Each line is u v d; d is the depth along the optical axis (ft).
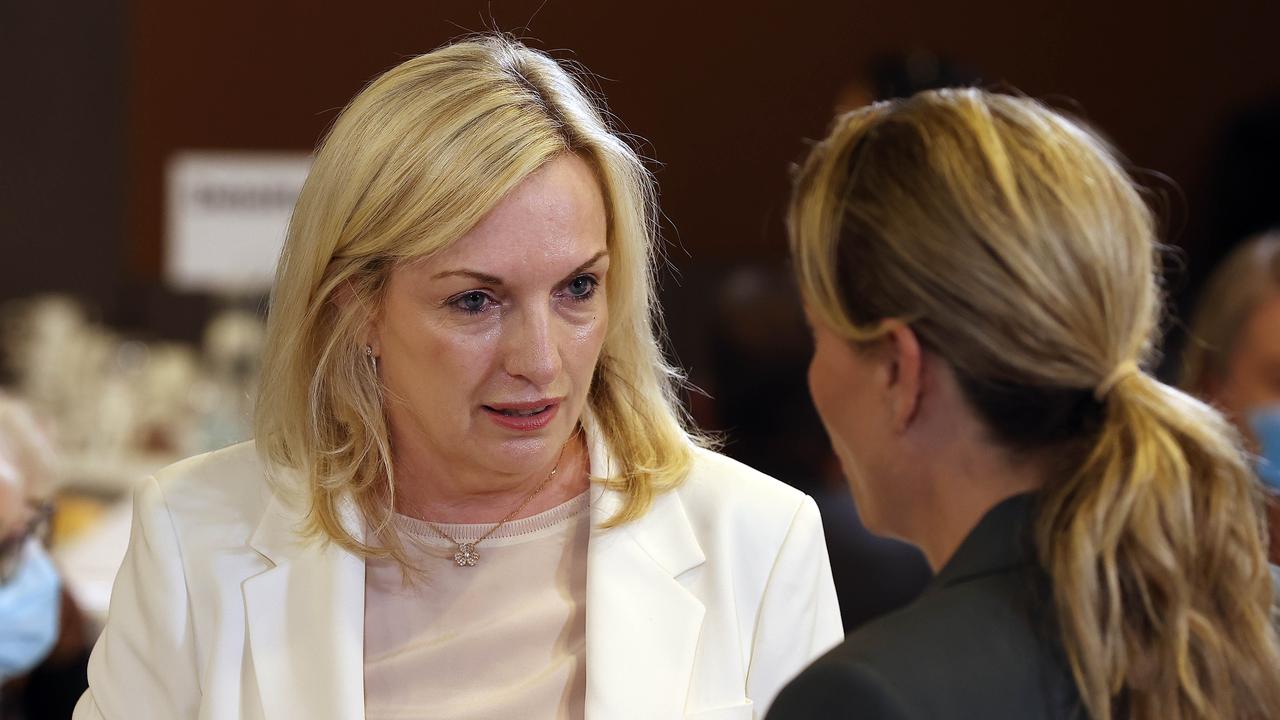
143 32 67.77
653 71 64.54
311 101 67.56
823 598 20.08
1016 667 12.34
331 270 18.93
